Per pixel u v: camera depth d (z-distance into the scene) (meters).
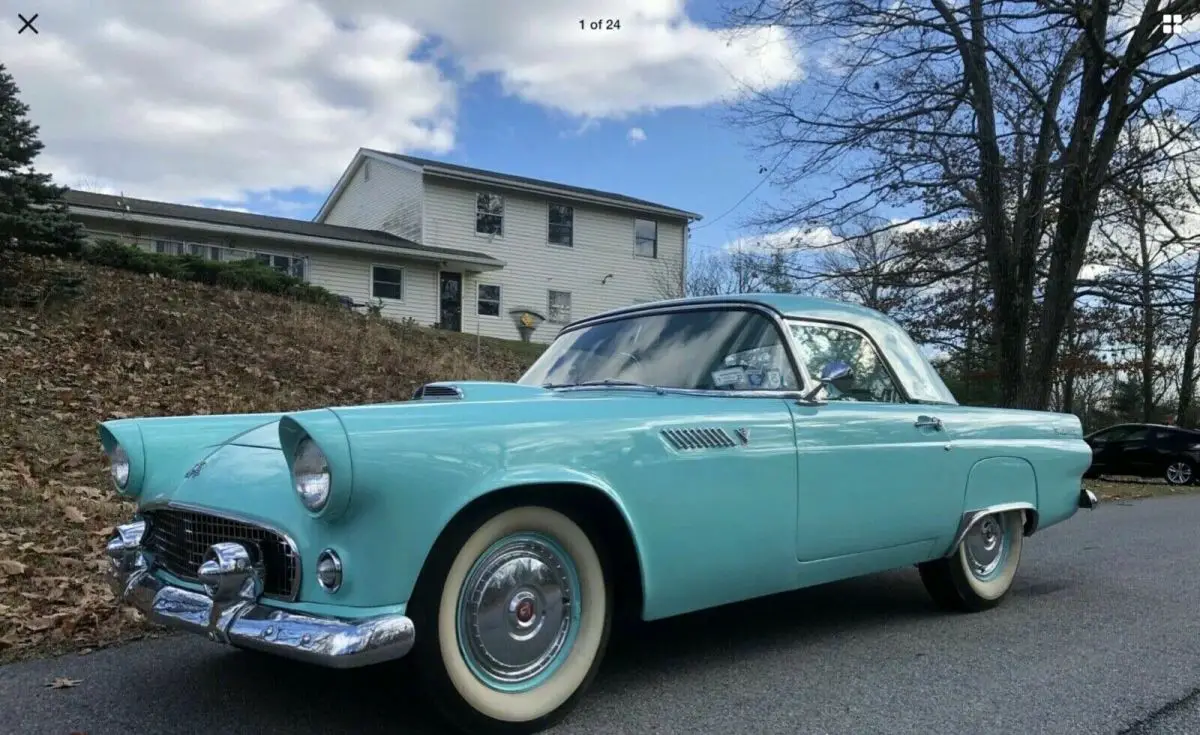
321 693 3.35
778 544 3.59
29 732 2.98
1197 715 3.22
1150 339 22.14
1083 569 6.25
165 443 3.48
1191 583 5.73
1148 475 19.00
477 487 2.76
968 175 12.55
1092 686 3.54
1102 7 11.94
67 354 10.93
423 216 24.77
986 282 15.97
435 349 16.42
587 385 4.08
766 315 4.04
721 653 3.96
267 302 16.30
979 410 4.75
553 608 3.04
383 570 2.59
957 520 4.46
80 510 6.36
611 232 28.19
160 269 16.22
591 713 3.18
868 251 18.00
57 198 14.65
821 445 3.78
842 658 3.90
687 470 3.29
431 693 2.74
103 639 4.11
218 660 3.80
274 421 3.77
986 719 3.17
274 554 2.79
